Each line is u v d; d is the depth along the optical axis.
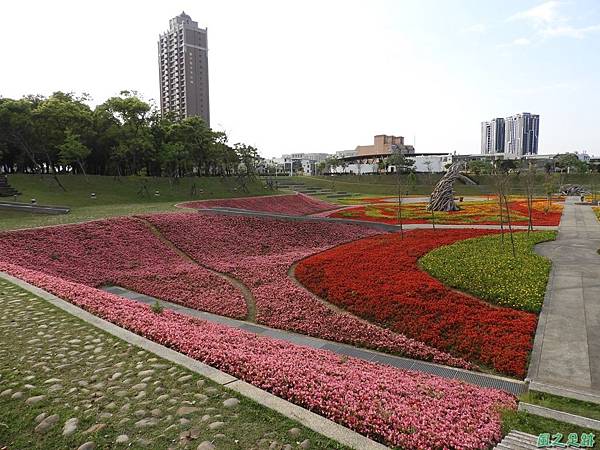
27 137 52.19
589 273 19.36
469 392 9.29
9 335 10.09
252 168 84.69
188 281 21.08
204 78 130.50
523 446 6.72
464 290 17.19
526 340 12.41
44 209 34.75
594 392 9.66
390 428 6.69
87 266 22.55
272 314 16.53
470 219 41.25
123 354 9.05
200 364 8.52
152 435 6.21
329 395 7.50
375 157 145.50
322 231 33.97
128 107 57.59
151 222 30.31
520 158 132.12
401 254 23.70
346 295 17.33
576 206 52.97
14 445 6.04
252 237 30.91
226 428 6.34
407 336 13.83
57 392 7.49
